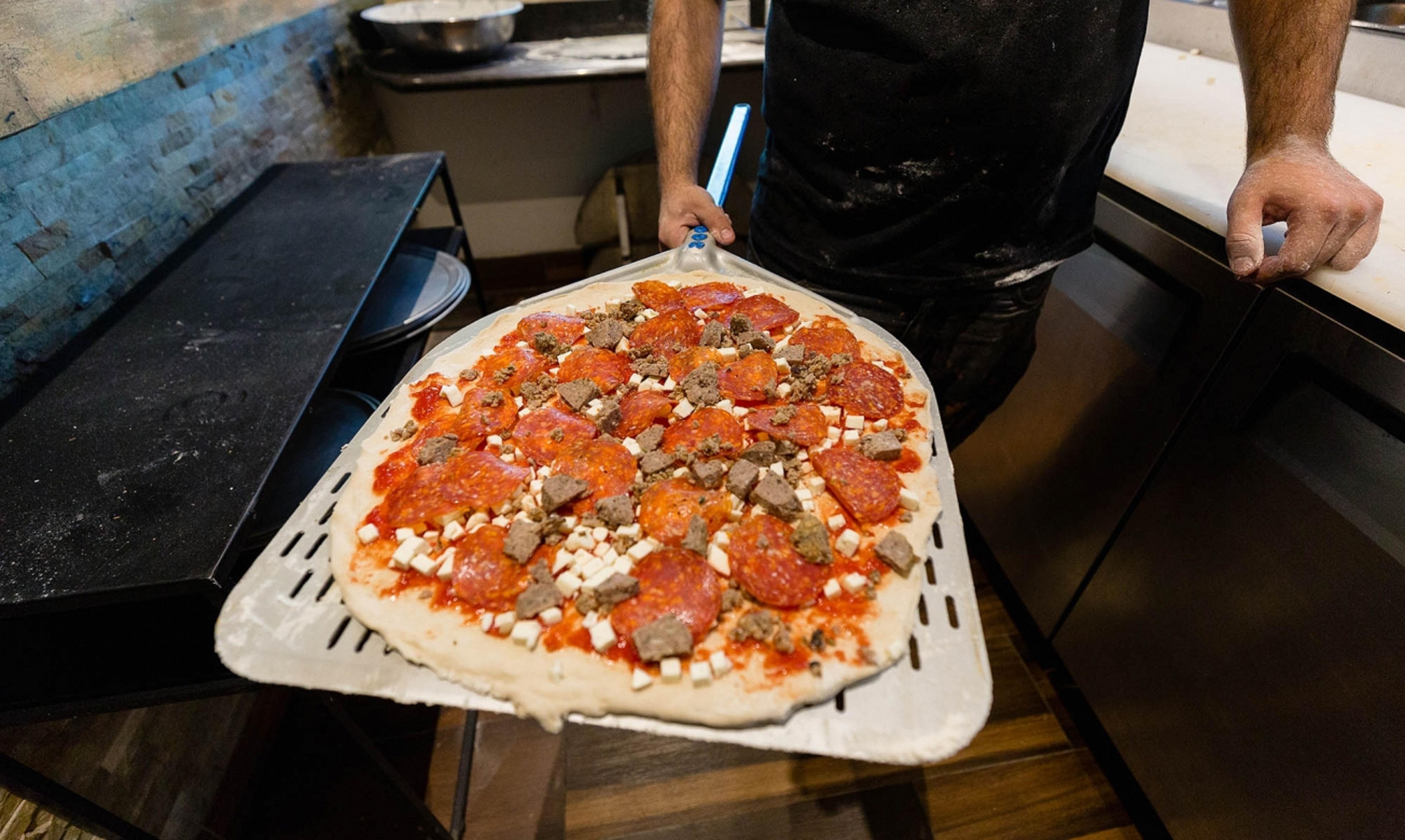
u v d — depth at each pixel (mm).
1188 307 1072
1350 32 1535
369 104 2514
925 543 796
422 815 1163
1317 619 894
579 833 1291
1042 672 1553
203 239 1440
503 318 1216
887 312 1188
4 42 1002
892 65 948
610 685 680
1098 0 872
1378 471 823
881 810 1317
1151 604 1175
